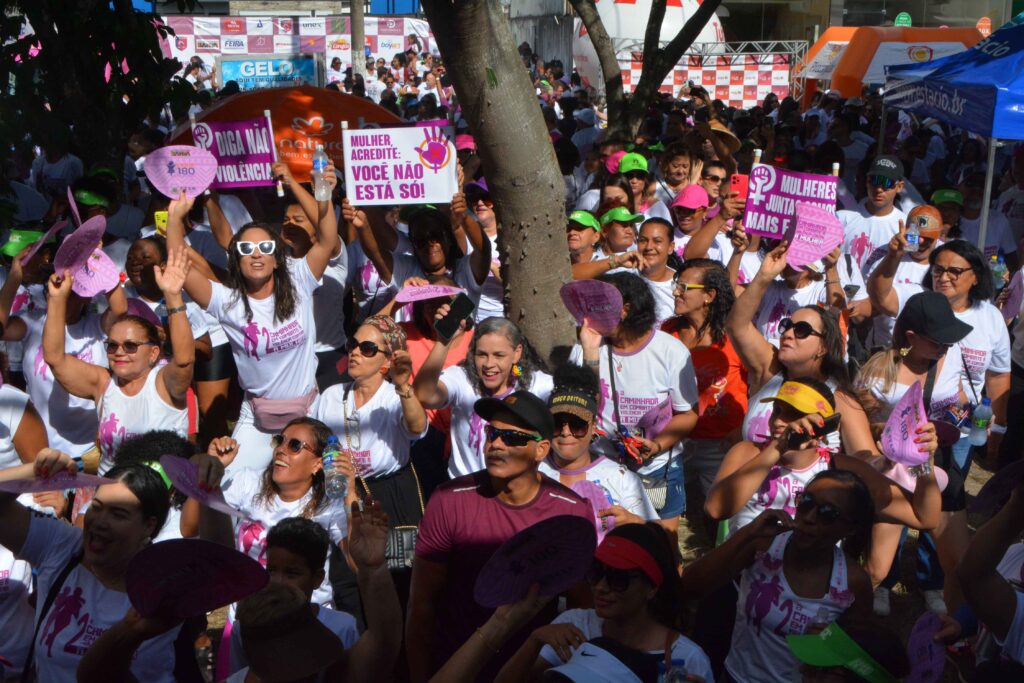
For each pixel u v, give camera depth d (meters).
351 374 4.93
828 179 6.11
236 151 6.63
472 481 3.92
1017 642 3.22
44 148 8.92
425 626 3.90
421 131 6.43
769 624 3.64
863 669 2.76
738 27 33.38
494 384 4.82
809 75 23.64
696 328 5.71
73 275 5.07
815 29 29.03
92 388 5.17
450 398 4.94
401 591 4.72
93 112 8.75
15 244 6.05
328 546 3.98
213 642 5.25
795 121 17.27
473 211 7.33
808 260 5.64
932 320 4.95
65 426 5.59
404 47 31.61
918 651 2.88
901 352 5.15
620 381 5.17
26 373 5.61
